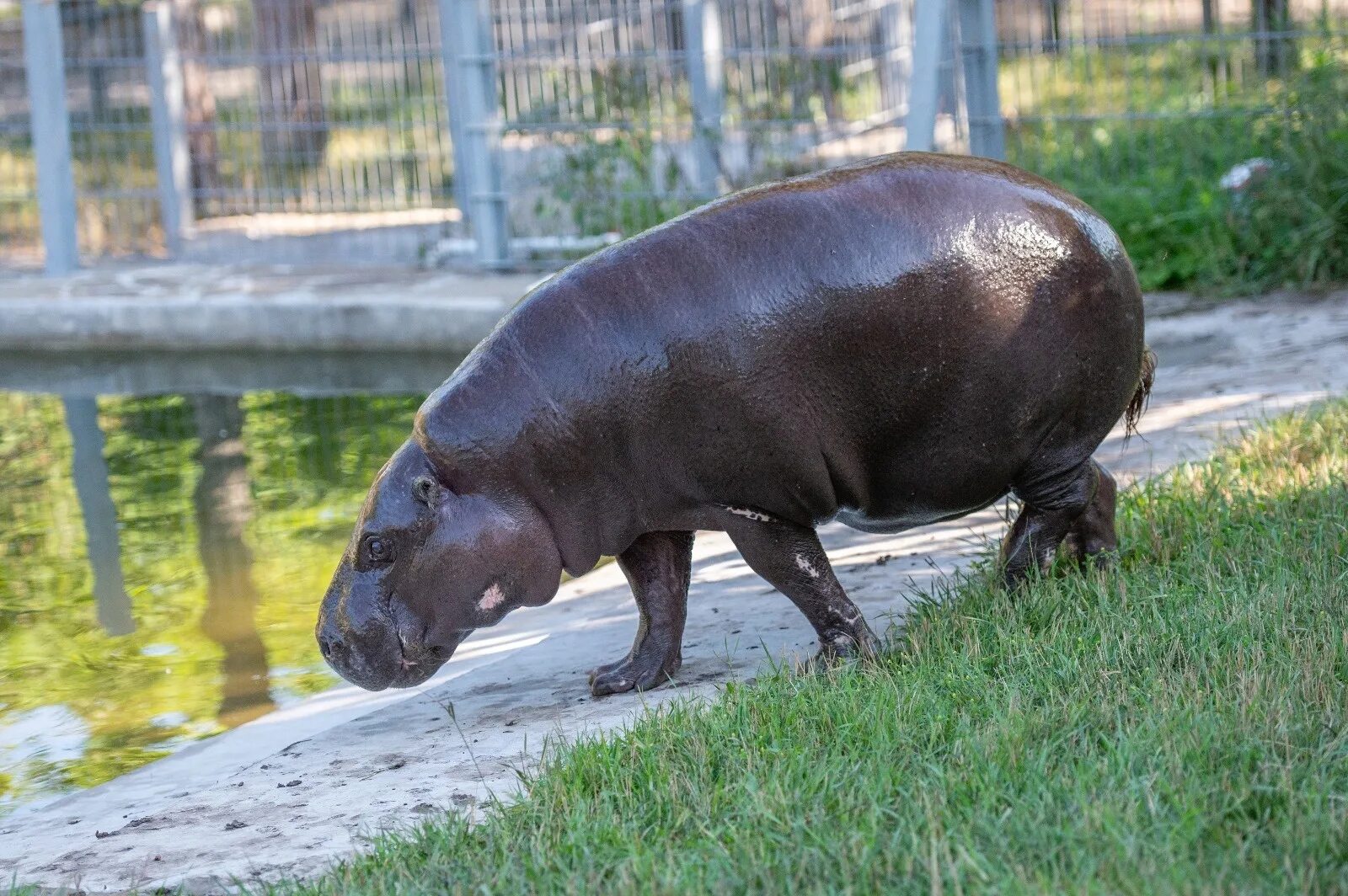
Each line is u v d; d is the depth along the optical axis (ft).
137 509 59.57
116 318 87.40
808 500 33.24
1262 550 36.29
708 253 32.48
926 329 32.27
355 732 35.68
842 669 32.37
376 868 25.61
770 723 29.04
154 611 48.26
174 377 82.94
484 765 31.65
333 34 154.61
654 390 32.19
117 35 123.75
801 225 32.48
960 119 82.58
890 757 26.81
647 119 91.76
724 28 114.93
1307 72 78.18
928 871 22.31
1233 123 80.94
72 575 52.26
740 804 25.58
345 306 83.20
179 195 106.73
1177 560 36.60
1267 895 20.57
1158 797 23.59
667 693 34.91
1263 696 27.04
